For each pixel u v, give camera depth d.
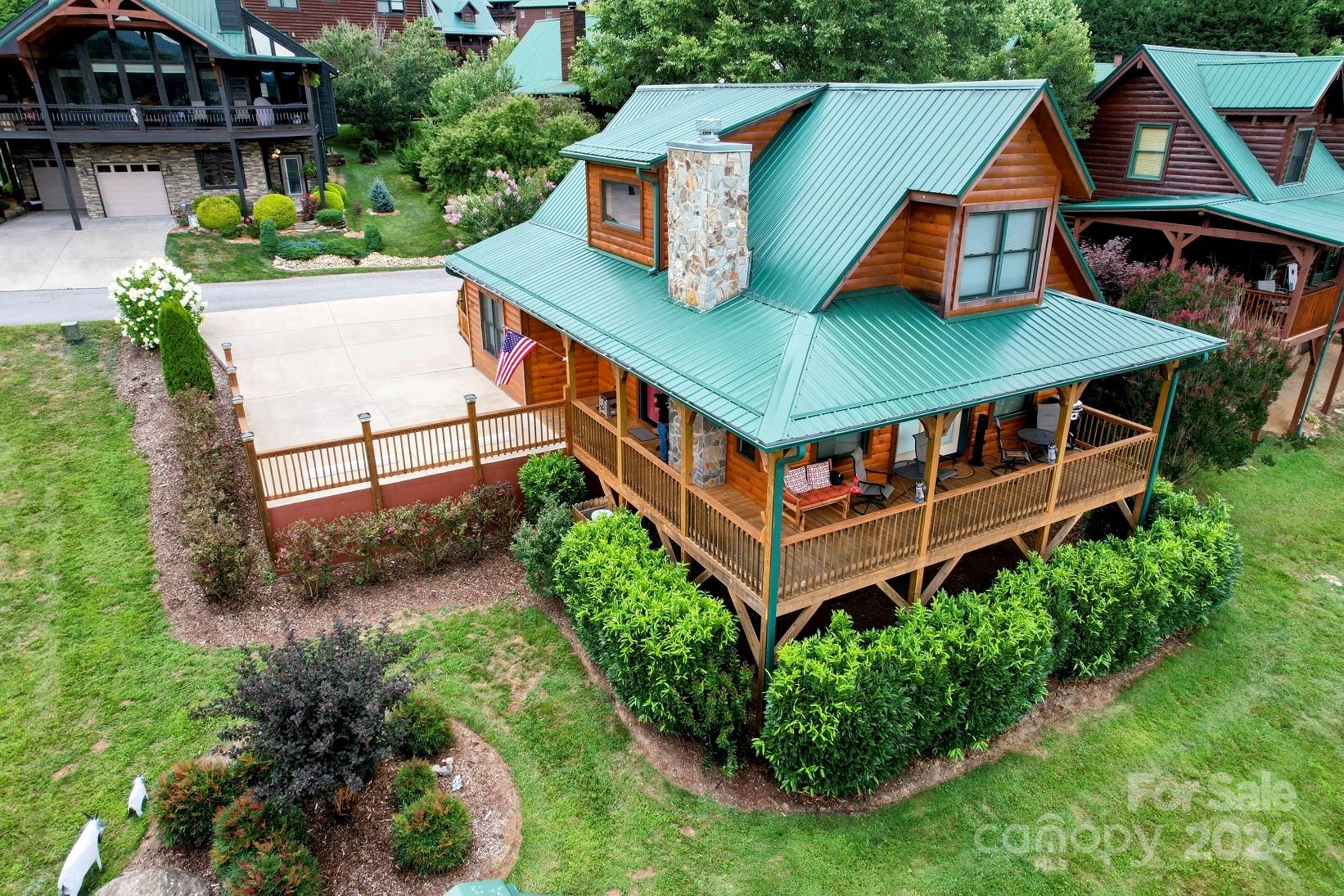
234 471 15.20
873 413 9.67
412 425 14.71
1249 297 19.53
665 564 12.05
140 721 10.77
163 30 31.62
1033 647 10.95
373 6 50.03
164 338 16.64
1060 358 11.77
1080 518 15.44
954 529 12.19
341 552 13.55
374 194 36.38
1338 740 11.64
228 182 35.12
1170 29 44.09
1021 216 12.37
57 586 12.81
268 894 8.19
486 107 37.50
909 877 9.39
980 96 11.84
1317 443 20.33
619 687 11.20
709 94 16.33
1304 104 19.81
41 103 29.70
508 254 18.02
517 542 13.62
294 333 22.16
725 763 10.53
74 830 9.38
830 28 27.30
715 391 10.16
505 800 10.01
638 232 14.59
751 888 9.16
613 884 9.13
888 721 9.89
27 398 17.28
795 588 10.77
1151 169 22.34
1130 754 11.27
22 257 27.75
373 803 9.74
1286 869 9.77
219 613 12.77
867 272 12.10
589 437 15.21
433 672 11.98
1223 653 13.31
